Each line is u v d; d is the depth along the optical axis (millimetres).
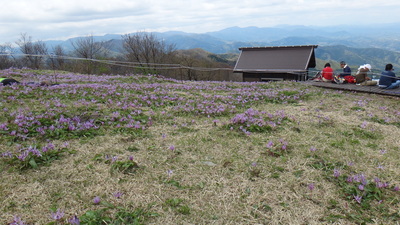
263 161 5832
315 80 21234
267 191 4695
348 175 5238
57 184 4664
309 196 4578
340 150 6586
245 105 11383
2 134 6539
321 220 3992
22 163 5184
